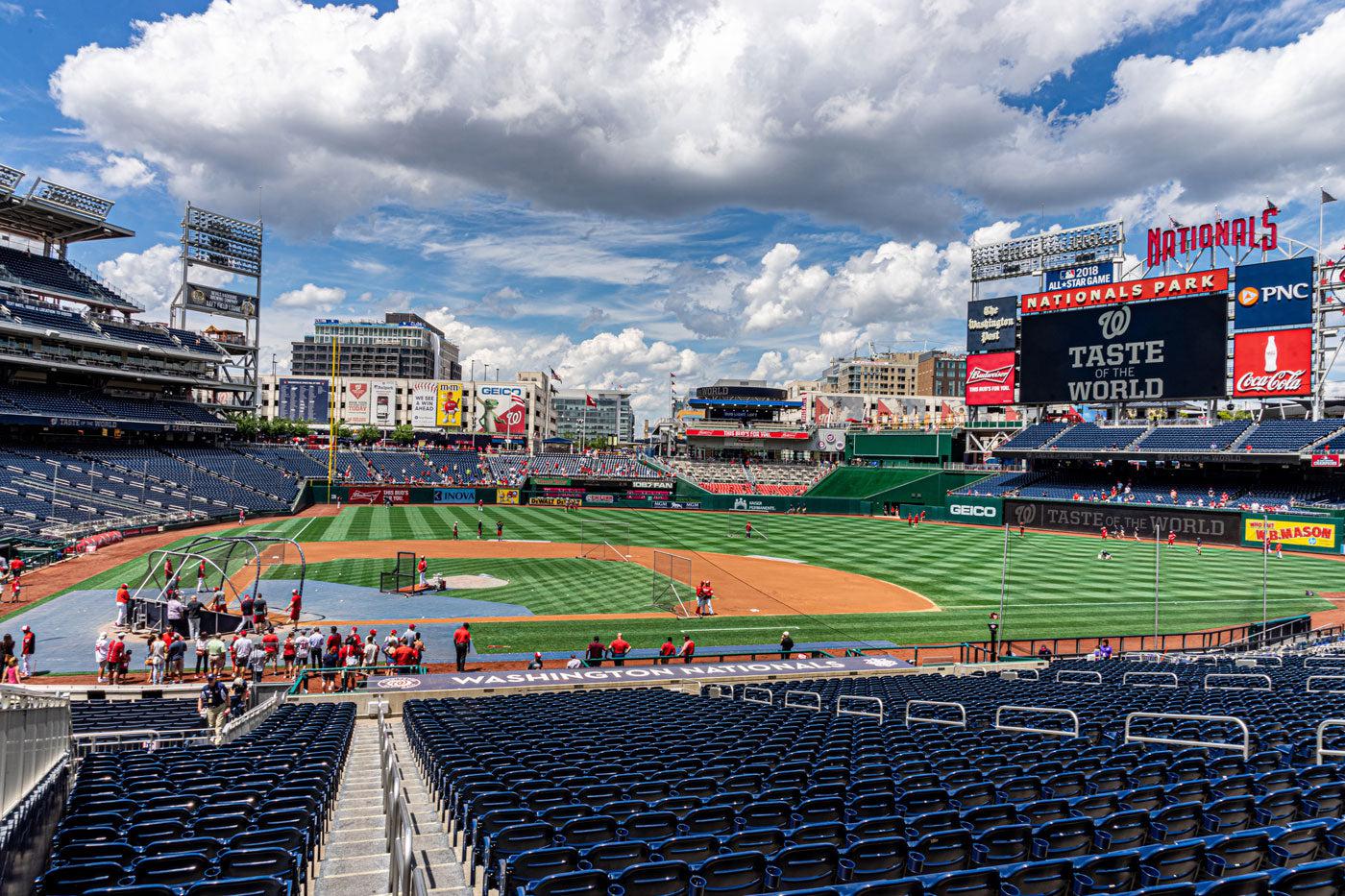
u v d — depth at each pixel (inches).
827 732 615.8
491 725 644.7
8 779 324.8
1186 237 2864.2
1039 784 398.0
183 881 279.1
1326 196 2586.1
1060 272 3346.5
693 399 5007.4
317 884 325.4
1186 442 3019.2
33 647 1007.6
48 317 2792.8
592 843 322.0
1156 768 427.5
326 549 2201.0
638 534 2760.8
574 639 1314.0
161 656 997.8
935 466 4018.2
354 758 653.3
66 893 266.8
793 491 4151.1
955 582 1893.5
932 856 290.5
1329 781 410.0
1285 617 1546.5
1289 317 2640.3
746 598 1681.8
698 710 778.2
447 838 394.9
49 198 2819.9
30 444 2674.7
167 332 3353.8
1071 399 3149.6
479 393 5083.7
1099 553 2389.3
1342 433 2608.3
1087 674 983.0
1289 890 227.8
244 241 3631.9
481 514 3287.4
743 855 265.3
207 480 2994.6
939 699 802.8
